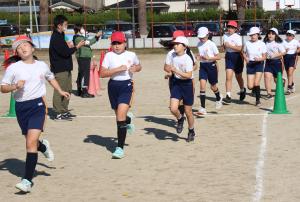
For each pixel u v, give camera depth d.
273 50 16.44
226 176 8.63
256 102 15.50
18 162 10.02
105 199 7.69
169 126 12.93
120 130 9.99
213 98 17.36
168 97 17.98
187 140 11.22
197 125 12.89
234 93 18.09
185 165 9.38
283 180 8.34
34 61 8.36
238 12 48.47
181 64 10.79
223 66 28.86
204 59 14.40
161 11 80.00
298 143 10.73
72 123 13.62
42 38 47.03
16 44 8.23
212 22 47.84
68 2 81.12
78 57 18.41
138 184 8.36
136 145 11.01
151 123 13.32
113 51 10.01
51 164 9.71
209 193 7.80
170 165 9.41
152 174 8.88
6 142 11.71
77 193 8.02
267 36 16.41
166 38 45.91
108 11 68.62
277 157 9.72
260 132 11.88
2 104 17.45
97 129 12.80
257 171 8.86
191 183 8.32
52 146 11.13
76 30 18.44
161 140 11.41
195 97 17.62
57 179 8.77
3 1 80.31
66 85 13.88
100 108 16.02
